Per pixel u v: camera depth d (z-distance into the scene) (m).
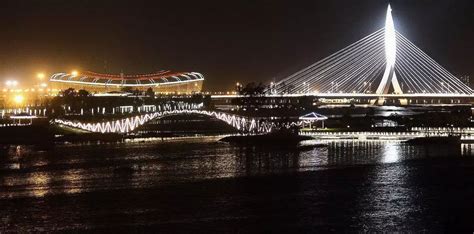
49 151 165.75
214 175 116.06
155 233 74.38
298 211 84.19
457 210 84.19
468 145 173.88
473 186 101.12
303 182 106.56
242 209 85.69
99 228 76.94
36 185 106.69
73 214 83.94
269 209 85.50
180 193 97.25
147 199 92.94
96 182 109.06
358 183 105.00
